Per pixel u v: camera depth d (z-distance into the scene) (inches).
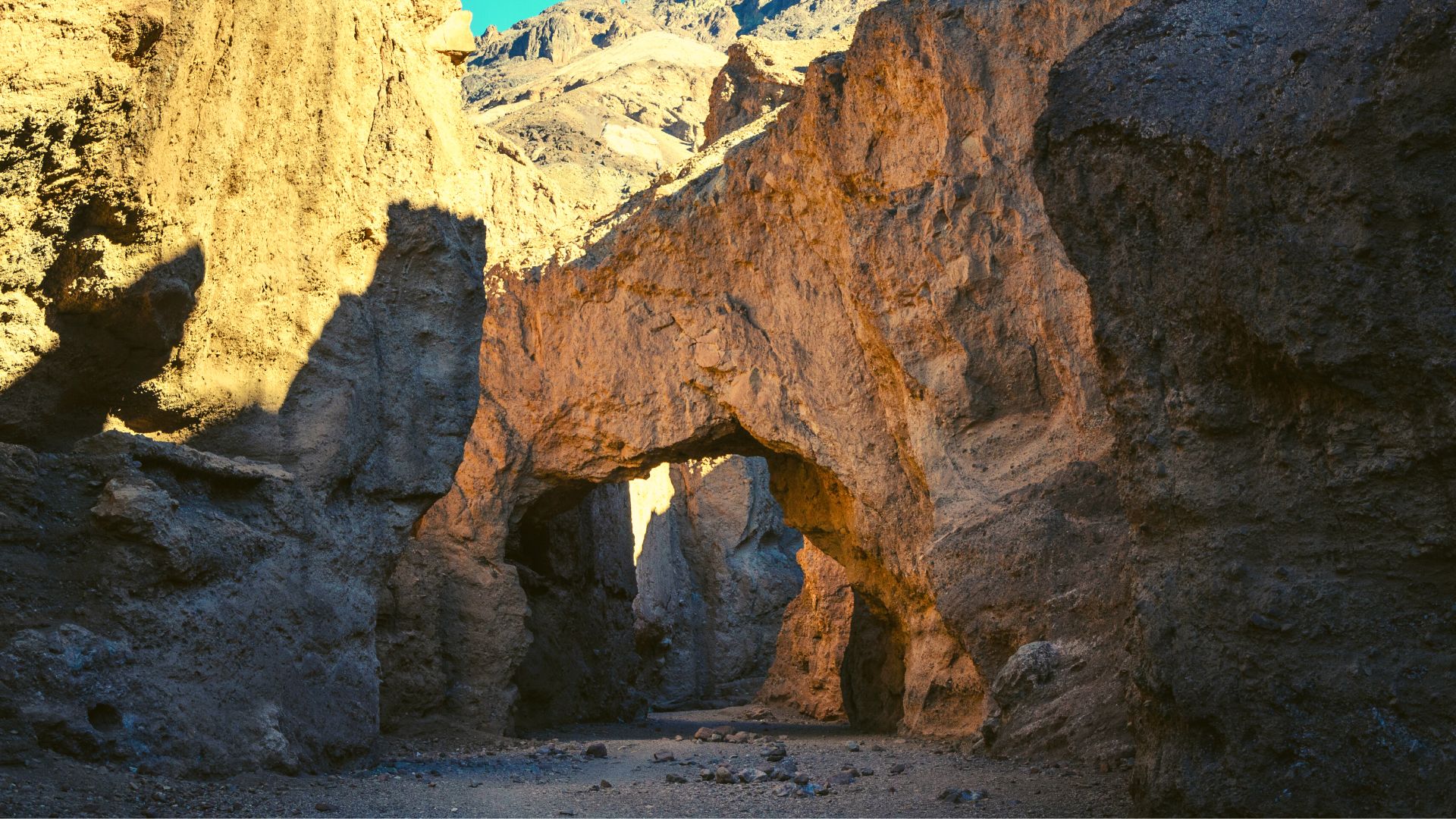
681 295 533.0
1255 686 187.6
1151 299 207.9
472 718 544.4
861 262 454.0
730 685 1040.8
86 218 263.9
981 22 430.3
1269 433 195.0
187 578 259.3
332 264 345.1
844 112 462.6
